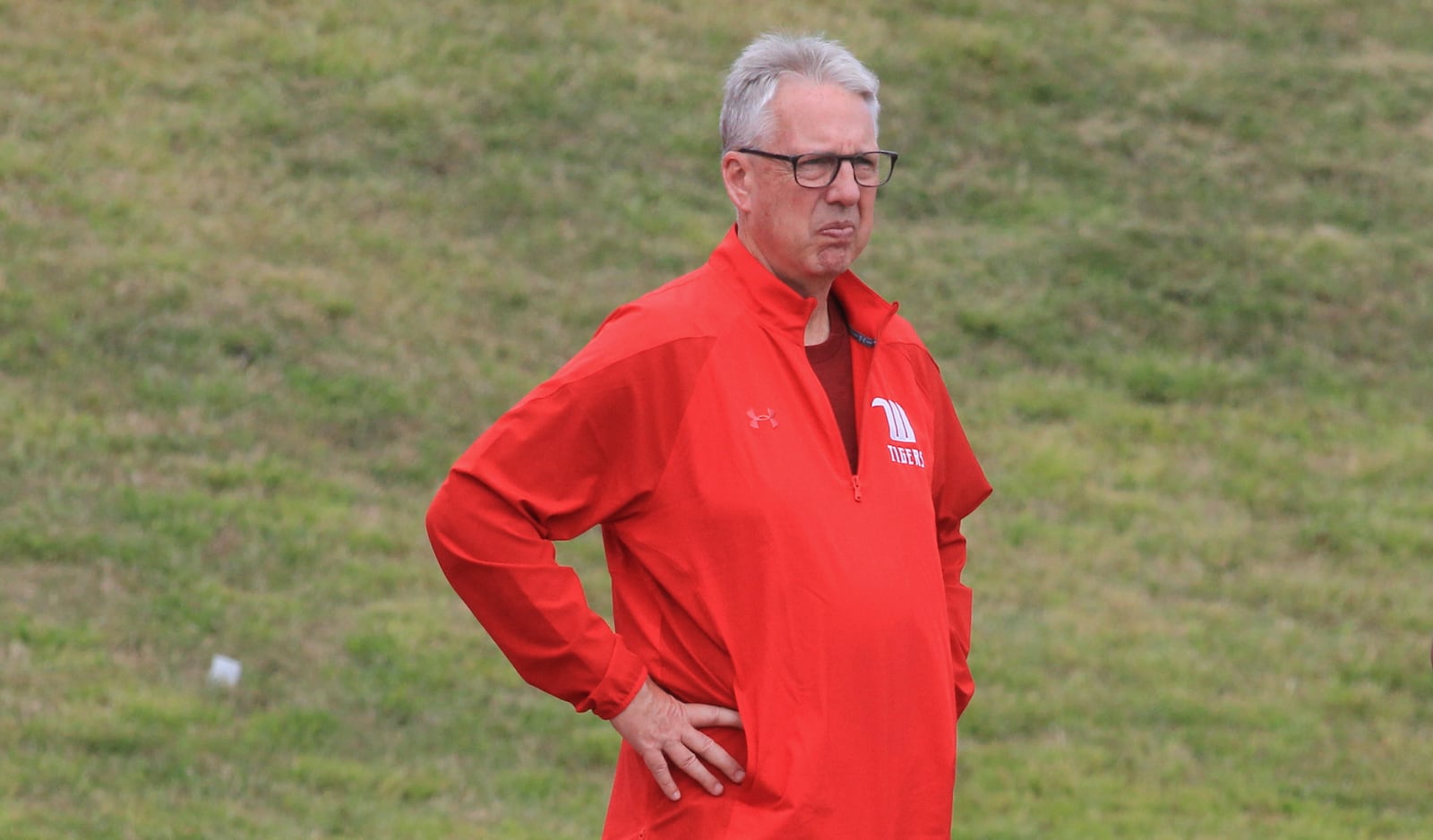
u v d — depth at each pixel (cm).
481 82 6178
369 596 3173
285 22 6319
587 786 2558
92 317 4144
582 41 6631
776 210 1038
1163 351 5125
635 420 1000
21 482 3353
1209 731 2980
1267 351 5178
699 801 998
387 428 3969
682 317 1015
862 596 988
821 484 1003
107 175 4994
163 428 3728
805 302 1031
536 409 993
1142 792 2666
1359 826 2581
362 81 6016
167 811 2161
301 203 5141
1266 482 4388
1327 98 7056
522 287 4919
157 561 3122
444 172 5566
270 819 2194
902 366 1119
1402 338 5331
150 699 2552
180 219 4828
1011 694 3056
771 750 975
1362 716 3112
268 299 4447
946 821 1032
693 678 1005
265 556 3247
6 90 5378
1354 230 6050
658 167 5869
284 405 3956
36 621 2784
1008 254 5606
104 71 5681
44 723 2391
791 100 1034
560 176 5681
